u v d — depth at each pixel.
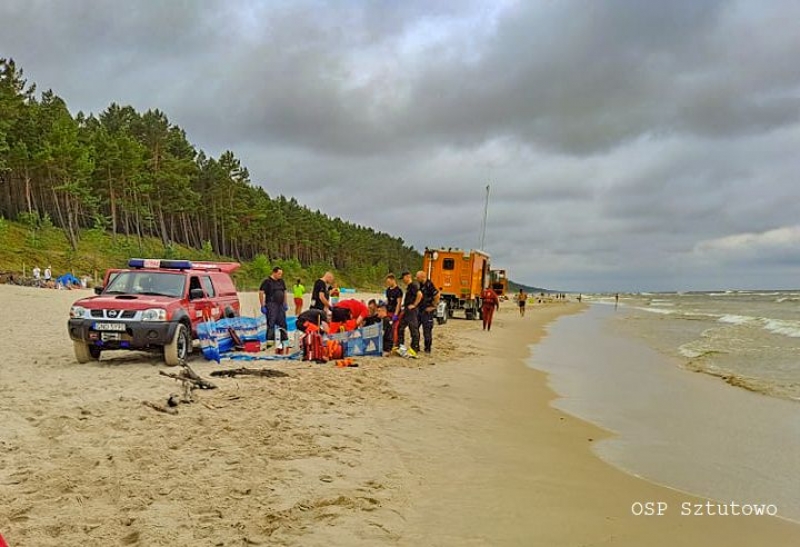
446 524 4.78
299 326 13.71
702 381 13.41
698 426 8.98
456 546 4.37
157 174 79.00
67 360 12.12
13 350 13.33
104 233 75.25
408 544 4.34
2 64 70.31
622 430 8.70
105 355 12.90
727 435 8.41
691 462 7.05
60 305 26.88
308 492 5.18
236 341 13.82
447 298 32.91
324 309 14.40
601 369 15.42
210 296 13.90
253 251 109.00
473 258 32.56
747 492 5.98
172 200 82.31
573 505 5.41
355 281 134.38
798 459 7.18
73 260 60.22
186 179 81.88
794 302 84.44
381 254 158.75
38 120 71.38
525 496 5.58
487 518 4.96
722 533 4.91
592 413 9.88
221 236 101.31
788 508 5.53
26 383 9.27
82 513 4.45
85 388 8.94
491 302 27.64
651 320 41.78
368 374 11.80
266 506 4.80
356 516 4.76
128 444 6.14
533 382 12.89
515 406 10.16
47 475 5.15
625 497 5.73
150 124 82.44
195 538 4.16
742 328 31.64
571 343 22.98
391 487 5.54
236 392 9.02
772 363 16.69
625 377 13.98
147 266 13.27
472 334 24.95
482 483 5.89
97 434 6.43
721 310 57.31
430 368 13.66
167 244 80.69
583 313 56.06
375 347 14.58
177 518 4.46
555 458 7.03
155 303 11.39
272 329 14.30
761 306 68.12
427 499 5.33
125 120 88.62
